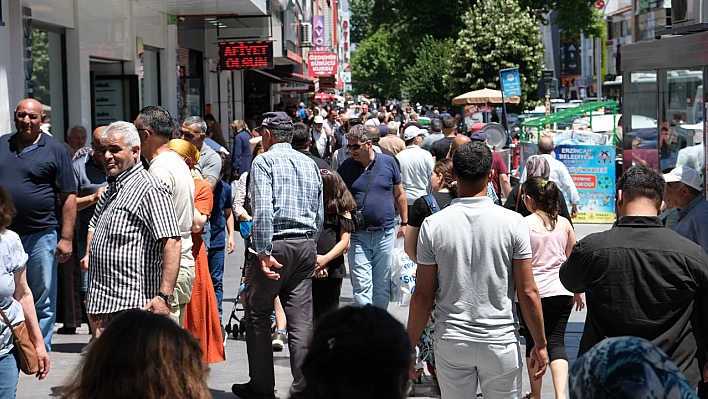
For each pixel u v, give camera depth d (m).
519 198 10.29
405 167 14.74
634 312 5.75
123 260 7.25
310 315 9.00
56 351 11.23
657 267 5.74
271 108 51.03
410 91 62.59
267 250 8.59
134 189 7.32
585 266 5.93
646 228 5.89
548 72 56.66
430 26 62.06
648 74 13.40
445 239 6.41
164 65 24.94
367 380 2.97
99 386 3.54
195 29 31.23
